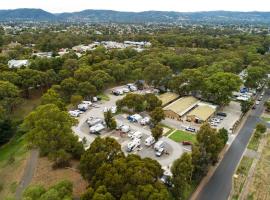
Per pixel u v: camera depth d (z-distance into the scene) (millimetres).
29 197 49312
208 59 179375
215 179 70000
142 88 144750
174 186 58531
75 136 73250
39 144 66750
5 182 69250
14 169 73500
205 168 68812
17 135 96188
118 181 50469
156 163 56500
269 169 75375
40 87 134625
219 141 73562
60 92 119750
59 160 71375
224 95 118562
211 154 71062
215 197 62969
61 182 54062
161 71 139125
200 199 62031
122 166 52906
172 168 60344
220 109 120875
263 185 68188
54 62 150000
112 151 60281
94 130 90688
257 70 149000
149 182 50562
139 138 88438
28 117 76438
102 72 133875
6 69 134375
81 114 107312
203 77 129875
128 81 154750
